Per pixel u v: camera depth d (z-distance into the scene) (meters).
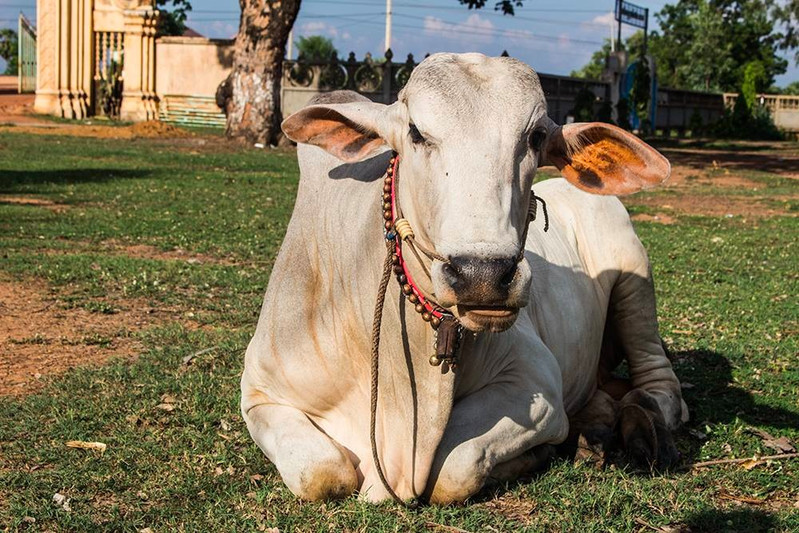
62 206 12.45
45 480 3.93
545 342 4.43
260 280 8.13
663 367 5.11
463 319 3.04
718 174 22.00
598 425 4.43
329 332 3.83
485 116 3.12
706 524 3.67
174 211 12.31
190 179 16.12
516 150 3.14
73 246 9.62
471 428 3.72
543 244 4.71
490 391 3.85
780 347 6.49
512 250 2.95
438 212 3.10
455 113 3.12
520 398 3.87
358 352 3.75
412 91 3.25
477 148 3.08
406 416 3.60
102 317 6.87
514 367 3.94
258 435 3.94
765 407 5.25
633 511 3.76
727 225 13.33
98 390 5.14
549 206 5.12
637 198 16.75
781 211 15.22
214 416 4.74
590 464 4.24
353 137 3.64
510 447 3.80
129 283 7.91
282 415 3.91
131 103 32.19
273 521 3.55
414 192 3.26
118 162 18.59
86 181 15.20
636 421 4.35
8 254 8.99
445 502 3.71
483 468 3.68
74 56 32.12
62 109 32.09
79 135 25.22
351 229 3.75
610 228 5.11
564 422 4.11
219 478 3.97
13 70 61.28
